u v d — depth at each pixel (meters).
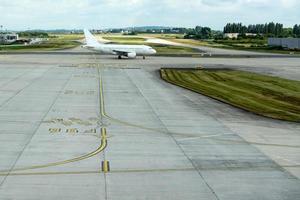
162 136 35.19
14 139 32.84
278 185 24.44
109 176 25.16
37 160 27.81
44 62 106.44
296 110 48.38
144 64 107.19
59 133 35.19
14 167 26.28
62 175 25.08
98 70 90.06
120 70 91.00
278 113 46.25
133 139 33.94
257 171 26.86
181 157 29.42
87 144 32.03
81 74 81.56
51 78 73.81
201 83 70.88
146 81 72.88
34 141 32.44
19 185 23.31
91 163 27.48
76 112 44.44
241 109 48.56
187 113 45.38
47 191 22.58
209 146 32.44
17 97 52.88
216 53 161.62
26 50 164.00
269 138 35.31
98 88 63.03
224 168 27.30
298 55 153.50
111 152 30.11
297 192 23.42
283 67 104.50
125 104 50.09
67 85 65.38
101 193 22.53
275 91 63.19
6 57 121.94
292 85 70.44
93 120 40.72
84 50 171.62
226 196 22.64
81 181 24.19
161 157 29.28
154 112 45.50
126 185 23.80
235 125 40.00
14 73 80.12
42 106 47.31
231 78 78.81
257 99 55.66
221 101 53.53
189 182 24.59
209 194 22.88
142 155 29.62
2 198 21.50
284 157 30.00
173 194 22.72
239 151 31.25
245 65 108.44
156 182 24.42
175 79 75.50
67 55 136.75
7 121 39.12
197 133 36.50
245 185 24.34
